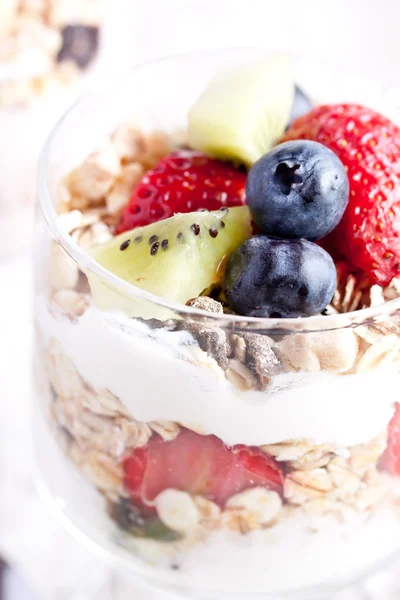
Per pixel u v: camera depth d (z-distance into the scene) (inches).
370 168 9.2
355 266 9.1
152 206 9.4
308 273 8.3
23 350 13.5
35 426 10.2
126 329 8.1
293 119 10.2
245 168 9.8
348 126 9.4
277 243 8.5
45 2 14.3
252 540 8.8
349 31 17.9
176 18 18.1
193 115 9.7
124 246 8.7
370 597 11.4
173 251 8.5
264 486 8.4
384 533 9.1
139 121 10.4
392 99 10.2
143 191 9.4
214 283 8.6
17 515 11.9
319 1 17.8
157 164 9.8
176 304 7.8
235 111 9.6
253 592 9.3
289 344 7.9
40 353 9.2
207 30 18.1
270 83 9.9
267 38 18.0
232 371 8.0
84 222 9.4
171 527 8.8
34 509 12.0
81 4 14.6
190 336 7.9
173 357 8.0
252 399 8.0
